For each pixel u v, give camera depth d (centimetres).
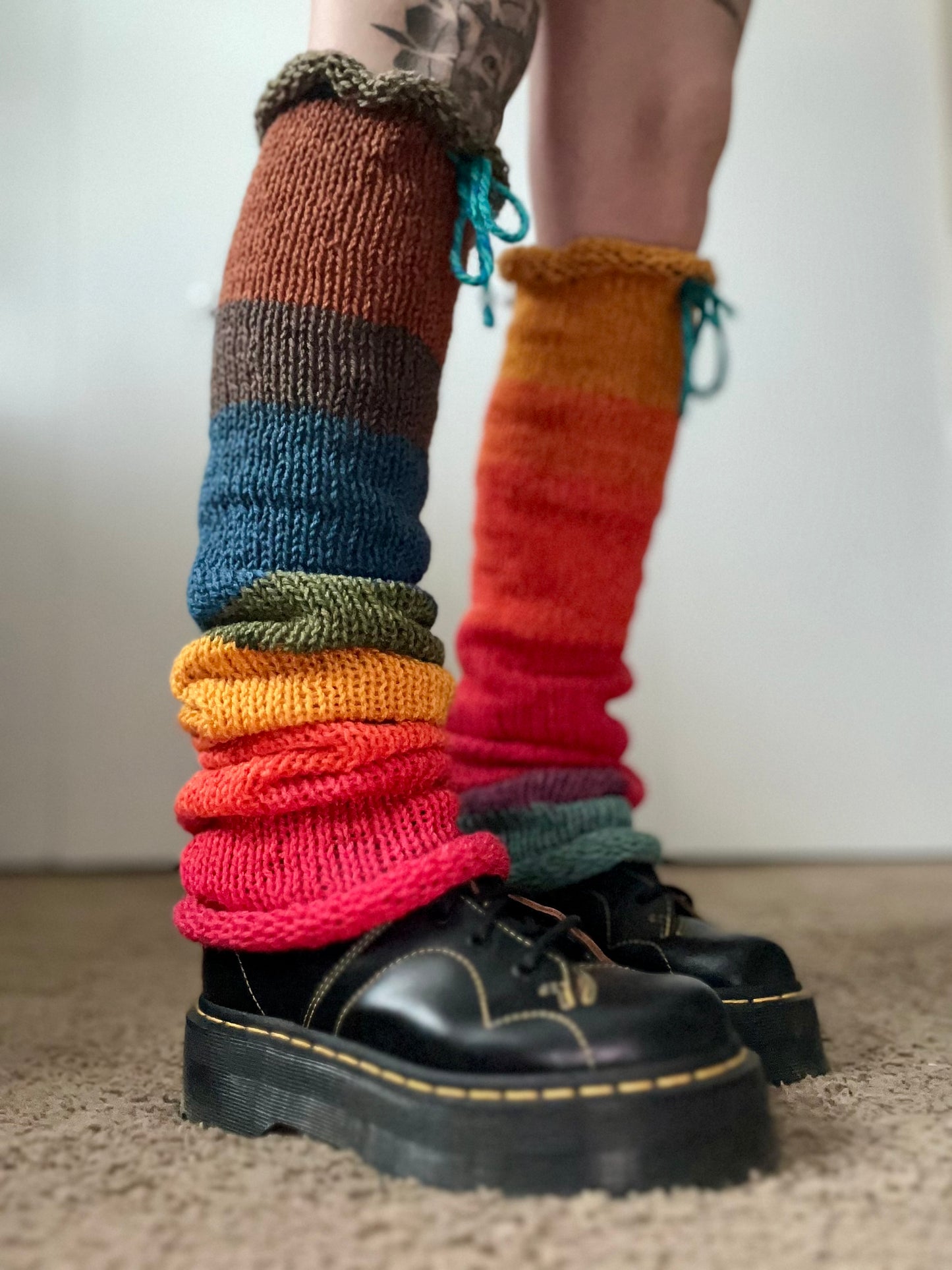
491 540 75
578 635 72
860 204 165
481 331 157
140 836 152
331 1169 45
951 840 159
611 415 72
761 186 164
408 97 52
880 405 162
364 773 51
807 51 166
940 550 161
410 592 53
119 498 154
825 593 160
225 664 52
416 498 56
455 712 75
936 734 160
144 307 155
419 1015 46
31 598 152
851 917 110
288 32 160
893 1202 41
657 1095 42
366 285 52
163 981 86
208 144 158
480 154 54
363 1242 39
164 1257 39
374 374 53
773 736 159
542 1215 40
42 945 101
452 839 53
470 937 48
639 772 157
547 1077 42
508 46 56
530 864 66
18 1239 40
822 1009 71
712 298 75
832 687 159
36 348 153
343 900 49
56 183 155
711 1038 44
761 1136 44
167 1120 53
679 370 75
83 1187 44
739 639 159
